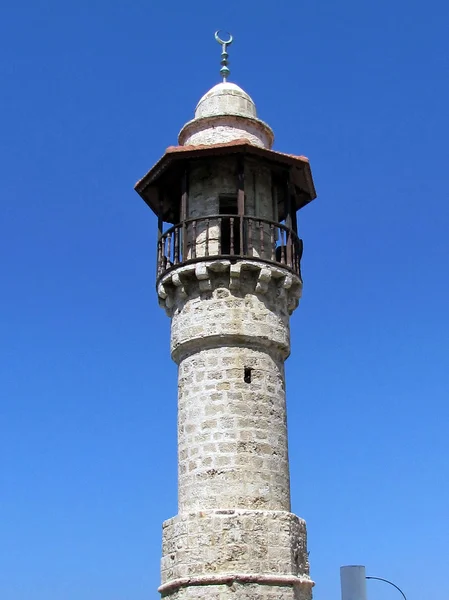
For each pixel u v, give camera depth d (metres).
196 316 26.41
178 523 24.41
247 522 23.73
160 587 24.73
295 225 29.25
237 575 22.97
